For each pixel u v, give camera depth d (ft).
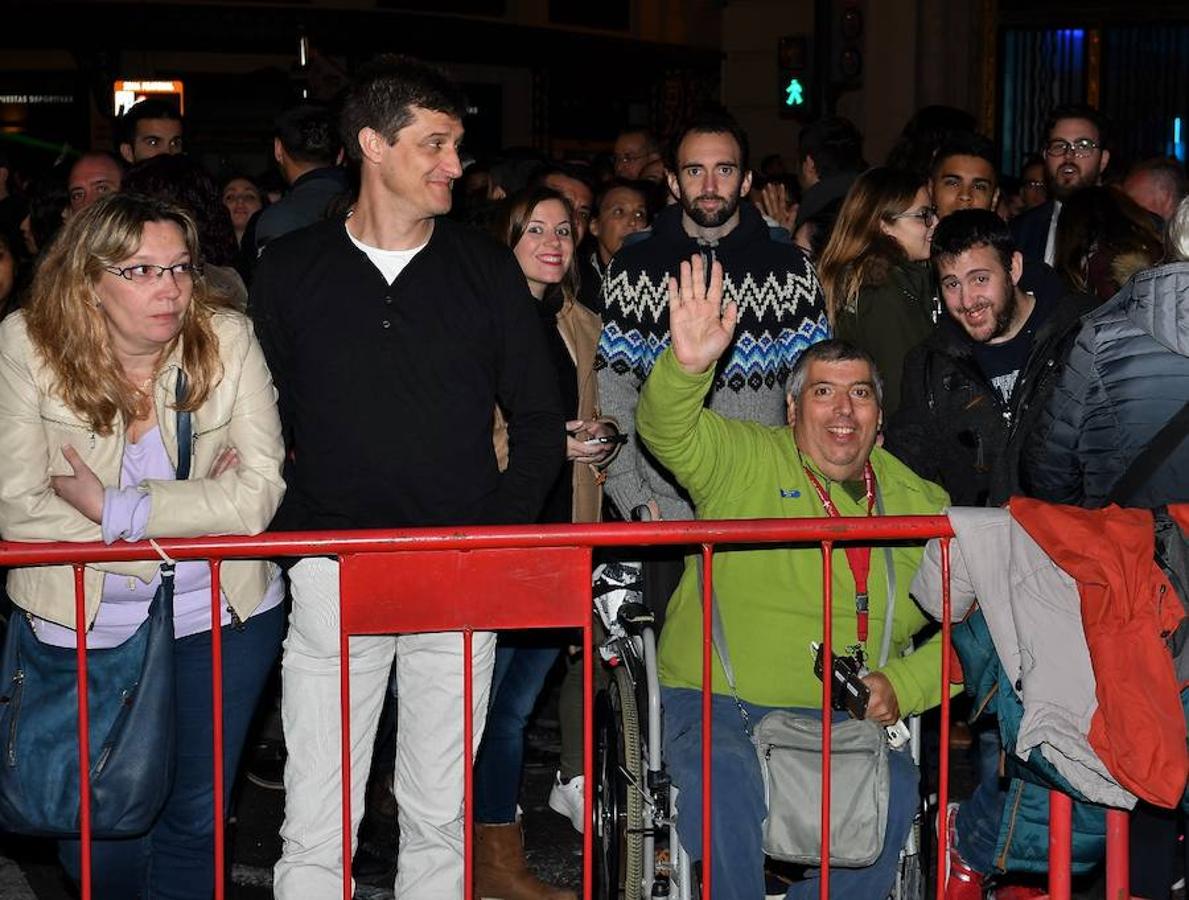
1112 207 17.75
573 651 15.51
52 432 11.37
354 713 12.43
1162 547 11.18
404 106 11.58
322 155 20.81
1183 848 14.08
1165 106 54.70
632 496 15.47
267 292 12.05
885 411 17.54
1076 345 12.24
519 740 15.14
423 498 12.07
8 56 75.25
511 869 15.30
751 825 12.21
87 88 73.77
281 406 12.30
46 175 23.53
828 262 18.31
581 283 20.74
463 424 12.10
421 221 12.00
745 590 13.19
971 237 15.16
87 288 11.09
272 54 72.18
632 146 32.12
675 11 86.07
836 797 11.98
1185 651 11.23
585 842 11.59
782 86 42.75
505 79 78.59
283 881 12.44
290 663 12.39
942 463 15.79
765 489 13.58
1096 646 10.89
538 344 12.45
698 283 12.55
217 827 11.43
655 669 12.50
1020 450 14.25
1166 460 11.93
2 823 11.51
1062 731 11.07
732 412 15.62
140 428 11.64
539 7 78.43
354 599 11.23
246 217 27.63
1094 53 55.06
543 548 11.32
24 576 11.58
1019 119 56.39
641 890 12.93
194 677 11.96
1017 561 11.36
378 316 11.89
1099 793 11.18
